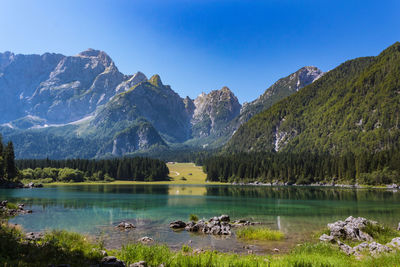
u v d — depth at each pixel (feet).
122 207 243.40
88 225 154.20
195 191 477.77
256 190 517.55
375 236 119.85
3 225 109.70
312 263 69.36
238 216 197.57
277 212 219.82
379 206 256.52
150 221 173.17
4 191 426.10
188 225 149.07
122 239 118.73
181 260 71.87
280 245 110.01
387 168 618.85
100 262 68.95
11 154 534.37
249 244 111.86
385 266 67.82
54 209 219.61
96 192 424.46
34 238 95.61
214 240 119.44
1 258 61.16
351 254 88.28
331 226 134.82
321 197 360.28
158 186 643.86
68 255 72.64
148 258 75.92
